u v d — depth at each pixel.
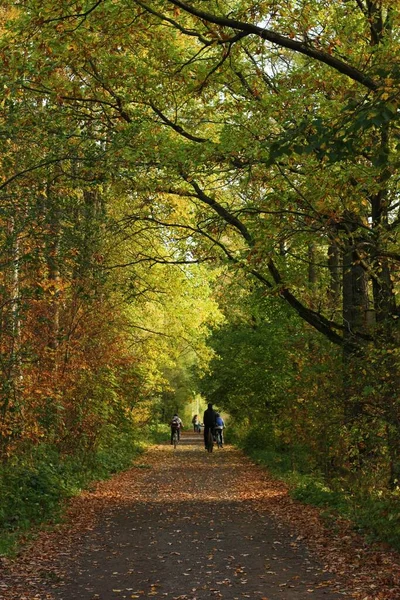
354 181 13.79
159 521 14.19
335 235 14.08
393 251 12.88
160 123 16.36
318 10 13.80
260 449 35.56
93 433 23.17
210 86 15.62
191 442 55.25
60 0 11.09
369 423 13.53
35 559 10.24
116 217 19.95
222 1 13.57
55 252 13.96
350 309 17.73
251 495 19.16
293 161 13.66
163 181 15.71
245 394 32.56
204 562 10.14
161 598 8.14
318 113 14.09
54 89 14.52
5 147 12.70
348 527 12.27
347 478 15.19
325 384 15.86
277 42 10.47
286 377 23.42
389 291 14.70
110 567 9.86
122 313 27.12
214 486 21.89
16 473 15.23
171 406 65.19
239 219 16.56
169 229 20.39
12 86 12.75
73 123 15.19
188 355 60.69
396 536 10.73
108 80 15.37
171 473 26.53
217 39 10.84
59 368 19.47
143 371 29.80
